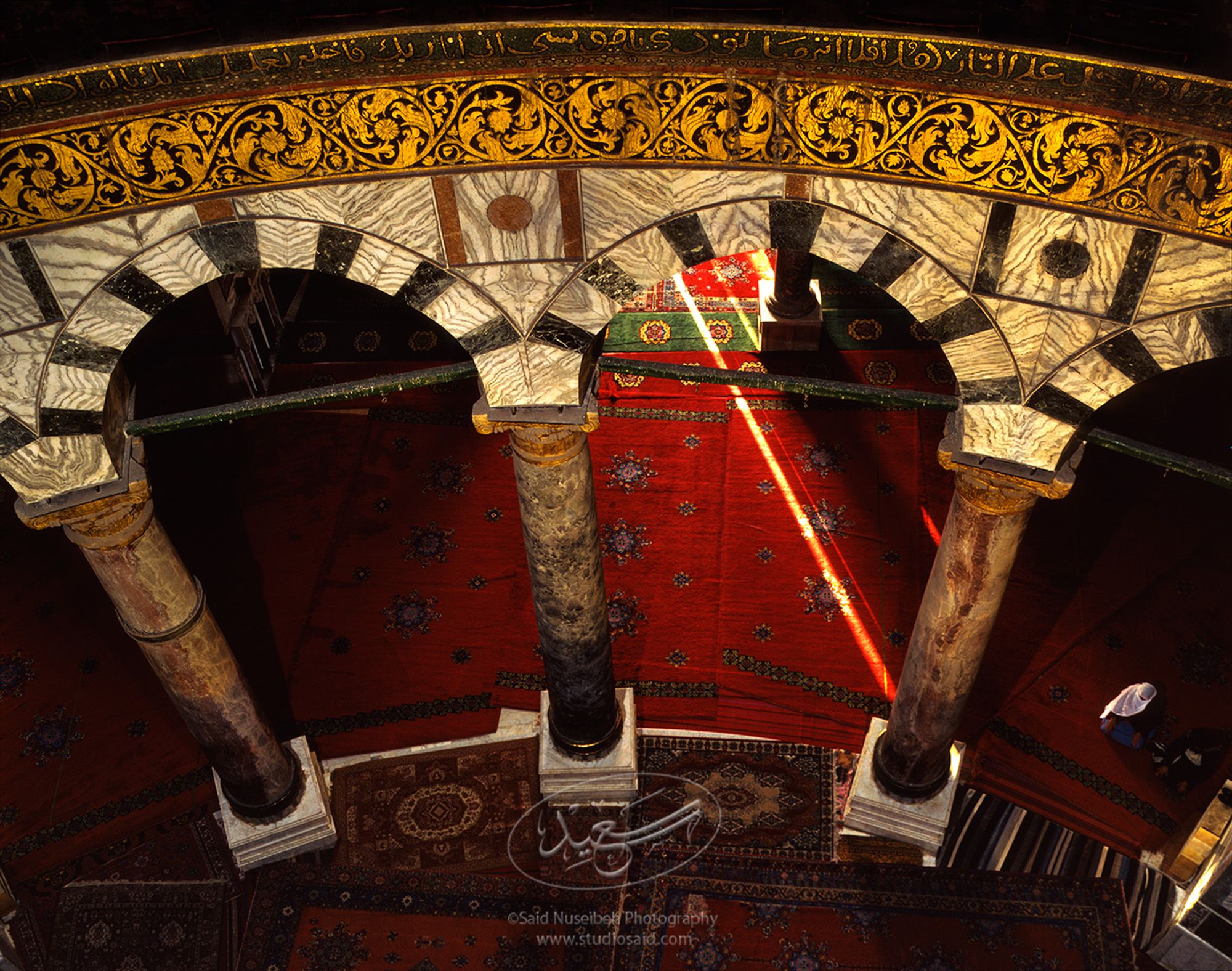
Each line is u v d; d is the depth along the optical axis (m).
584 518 6.43
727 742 8.45
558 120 4.91
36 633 9.14
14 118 4.68
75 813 8.27
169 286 5.32
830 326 10.88
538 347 5.62
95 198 4.99
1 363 5.36
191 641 6.65
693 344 10.86
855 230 5.11
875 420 10.19
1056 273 4.96
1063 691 8.55
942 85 4.55
